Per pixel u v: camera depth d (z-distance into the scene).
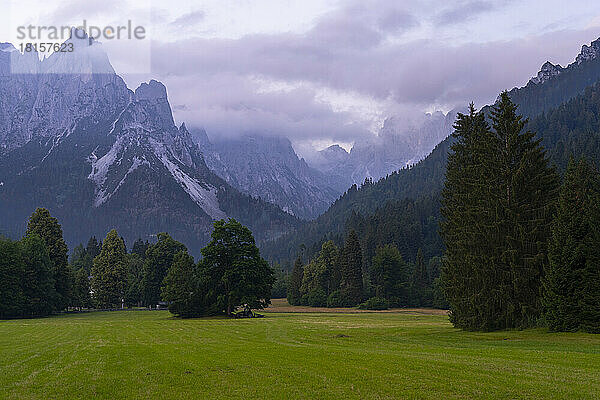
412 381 18.17
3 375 20.45
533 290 39.84
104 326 54.47
